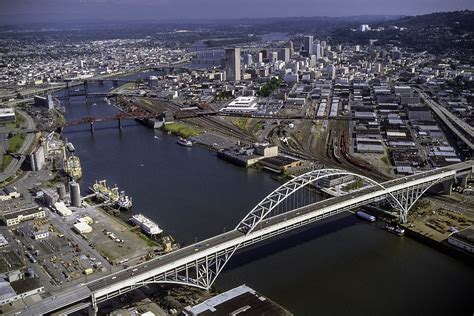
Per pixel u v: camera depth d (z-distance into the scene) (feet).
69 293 459.73
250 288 503.20
